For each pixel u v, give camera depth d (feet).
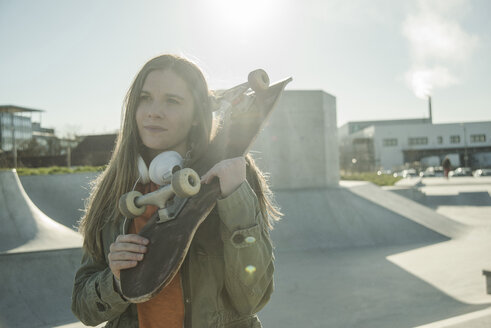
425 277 21.91
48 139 134.00
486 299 17.40
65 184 34.22
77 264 19.85
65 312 16.96
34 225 22.57
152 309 3.57
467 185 95.45
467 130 236.43
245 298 3.71
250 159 4.50
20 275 18.07
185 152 4.27
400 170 224.33
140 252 3.16
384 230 34.94
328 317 16.34
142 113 4.00
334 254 28.78
